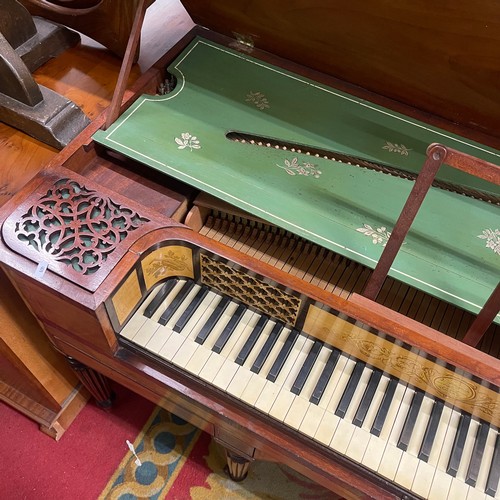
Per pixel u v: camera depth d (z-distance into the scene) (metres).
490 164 0.69
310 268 1.20
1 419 1.65
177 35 1.38
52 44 1.29
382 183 1.06
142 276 1.03
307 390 1.05
